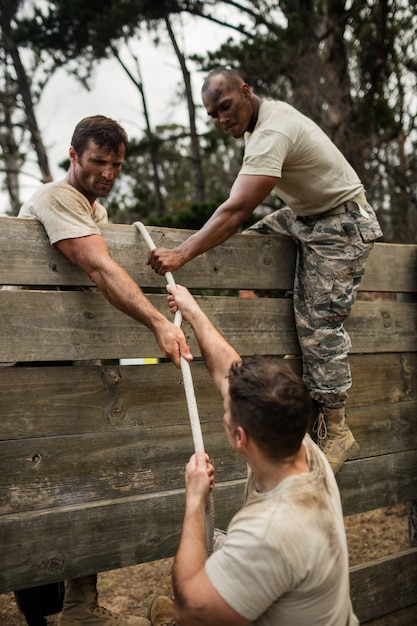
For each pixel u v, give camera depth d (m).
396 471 3.54
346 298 3.06
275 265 3.20
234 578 1.59
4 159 16.95
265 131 2.81
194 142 18.00
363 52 11.50
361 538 5.22
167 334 2.31
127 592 4.27
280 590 1.60
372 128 11.40
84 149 2.60
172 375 2.86
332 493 1.77
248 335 3.09
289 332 3.22
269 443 1.69
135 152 17.16
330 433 3.17
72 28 15.27
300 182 2.97
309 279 3.11
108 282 2.42
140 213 18.66
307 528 1.62
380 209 11.76
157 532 2.74
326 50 11.83
